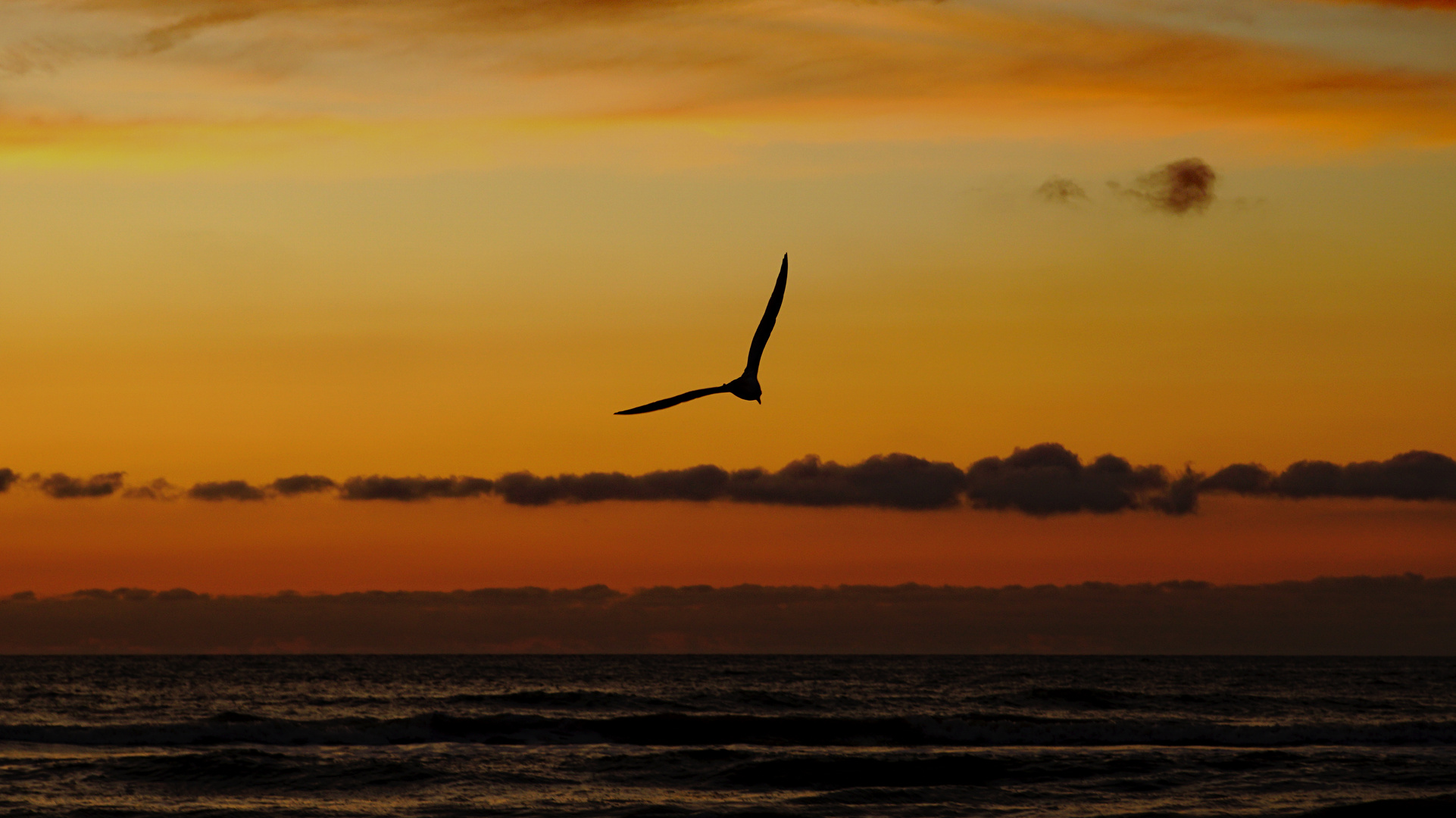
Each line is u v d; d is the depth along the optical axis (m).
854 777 50.22
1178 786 48.34
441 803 44.19
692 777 50.41
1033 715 87.94
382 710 88.88
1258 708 93.44
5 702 99.31
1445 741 66.81
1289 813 42.44
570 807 43.41
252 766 50.12
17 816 40.94
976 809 43.66
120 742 61.72
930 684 146.25
